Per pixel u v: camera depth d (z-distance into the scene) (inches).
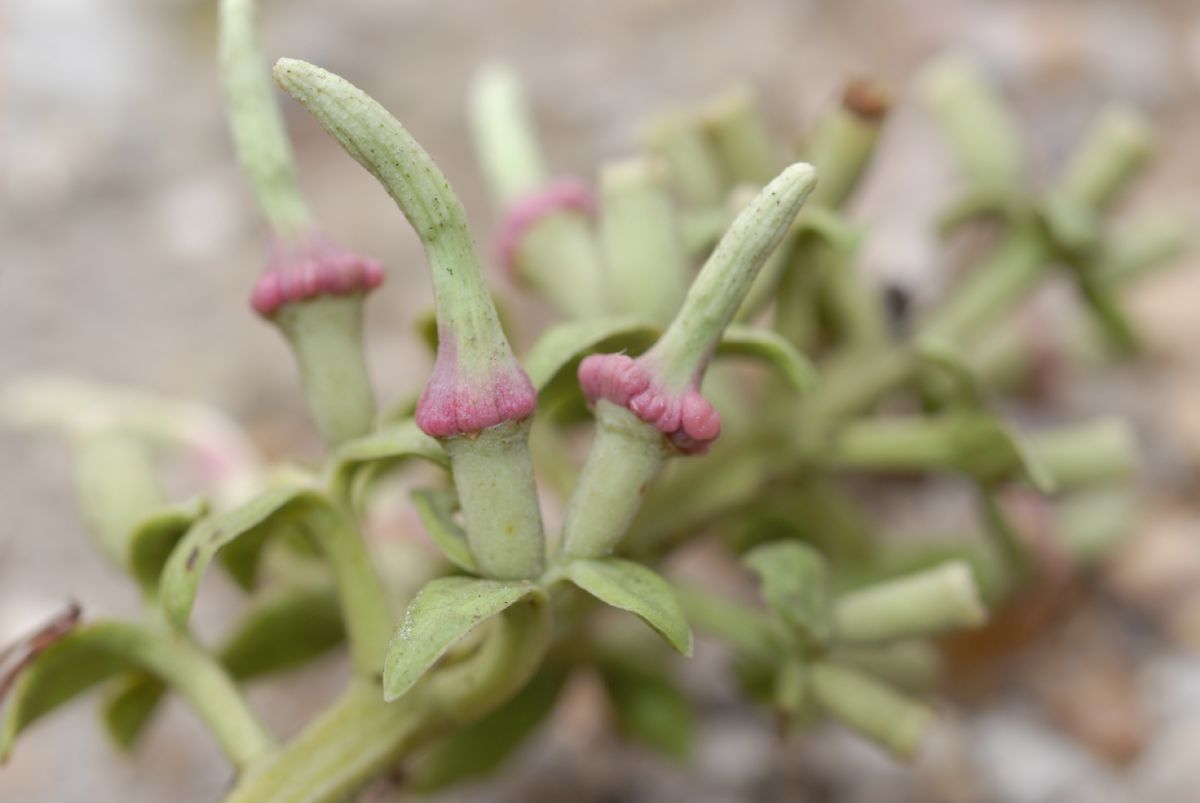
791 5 17.0
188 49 17.3
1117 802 10.2
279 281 7.5
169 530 7.6
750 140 9.1
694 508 8.8
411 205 6.7
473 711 7.5
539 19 17.4
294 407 13.1
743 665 9.0
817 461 8.9
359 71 16.9
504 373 6.8
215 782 10.6
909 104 15.6
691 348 6.9
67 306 14.4
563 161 15.5
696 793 10.3
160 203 15.5
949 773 10.3
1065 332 11.8
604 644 9.2
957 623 8.0
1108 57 15.9
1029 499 9.9
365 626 7.6
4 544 12.2
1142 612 11.3
